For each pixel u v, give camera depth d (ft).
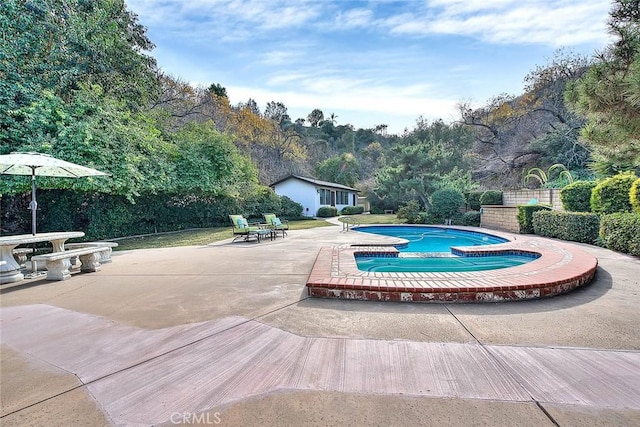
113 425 6.29
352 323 11.52
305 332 10.75
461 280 15.20
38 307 13.76
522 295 14.10
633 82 14.49
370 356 8.96
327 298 14.64
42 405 6.95
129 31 51.44
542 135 71.05
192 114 94.48
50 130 32.01
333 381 7.72
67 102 37.24
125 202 42.98
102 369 8.48
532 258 25.53
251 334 10.62
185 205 54.03
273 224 41.37
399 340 10.02
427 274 16.67
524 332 10.51
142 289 16.55
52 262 18.85
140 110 49.06
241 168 62.49
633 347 9.30
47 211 35.88
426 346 9.55
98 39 40.60
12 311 13.28
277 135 141.90
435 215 58.54
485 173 80.38
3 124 30.55
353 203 127.34
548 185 52.54
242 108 124.88
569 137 63.87
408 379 7.74
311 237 40.47
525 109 79.51
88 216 38.83
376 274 16.83
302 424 6.22
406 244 34.55
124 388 7.58
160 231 50.16
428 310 12.88
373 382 7.63
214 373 8.20
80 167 22.86
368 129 192.75
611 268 19.84
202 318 12.16
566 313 12.26
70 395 7.32
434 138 85.10
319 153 159.84
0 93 30.66
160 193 48.32
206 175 51.19
